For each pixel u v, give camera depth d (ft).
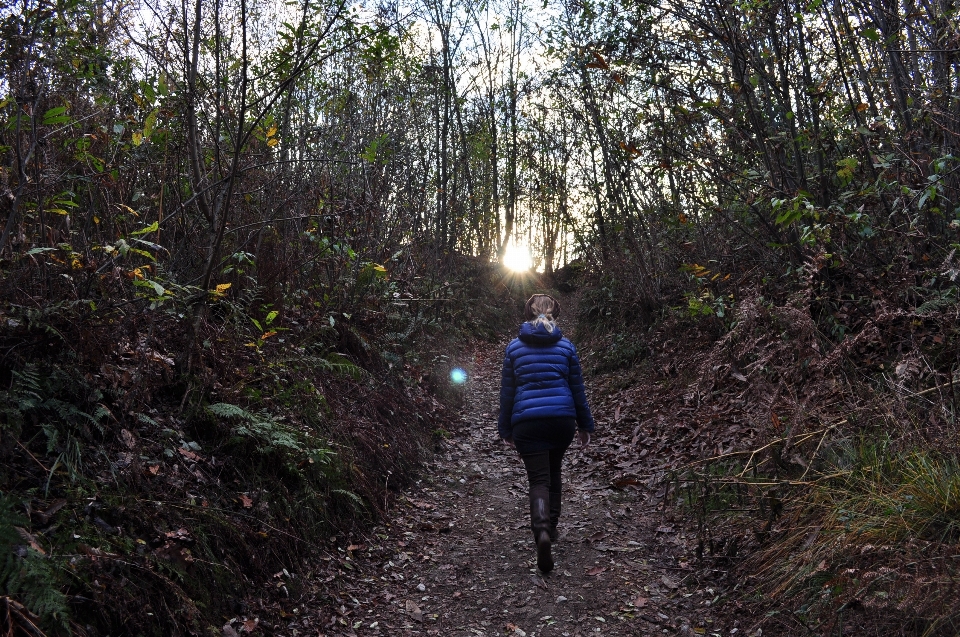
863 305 17.17
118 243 10.50
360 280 24.86
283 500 12.80
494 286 65.46
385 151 28.45
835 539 10.43
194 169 14.98
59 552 8.01
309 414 16.06
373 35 15.71
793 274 20.30
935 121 15.43
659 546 14.24
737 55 20.59
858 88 19.89
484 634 11.38
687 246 27.71
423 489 18.52
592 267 47.67
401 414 21.80
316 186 22.16
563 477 19.65
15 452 9.05
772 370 15.33
